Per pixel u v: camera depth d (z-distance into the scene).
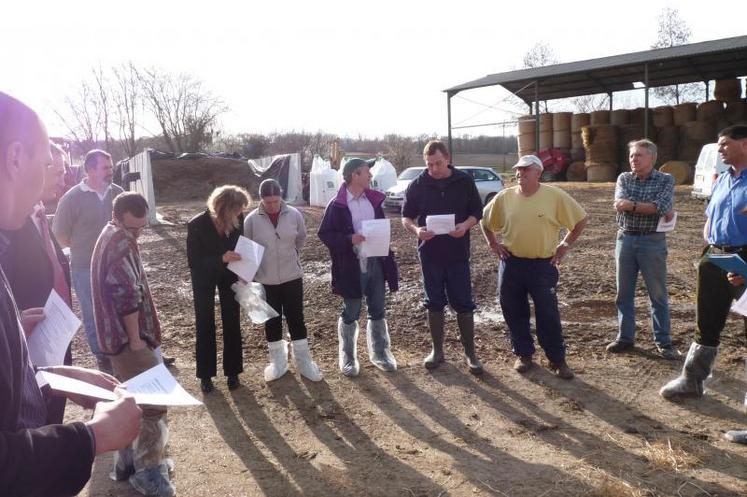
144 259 11.30
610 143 28.09
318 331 6.25
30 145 1.40
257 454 3.76
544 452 3.71
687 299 7.09
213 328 4.67
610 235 12.61
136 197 3.19
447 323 6.44
